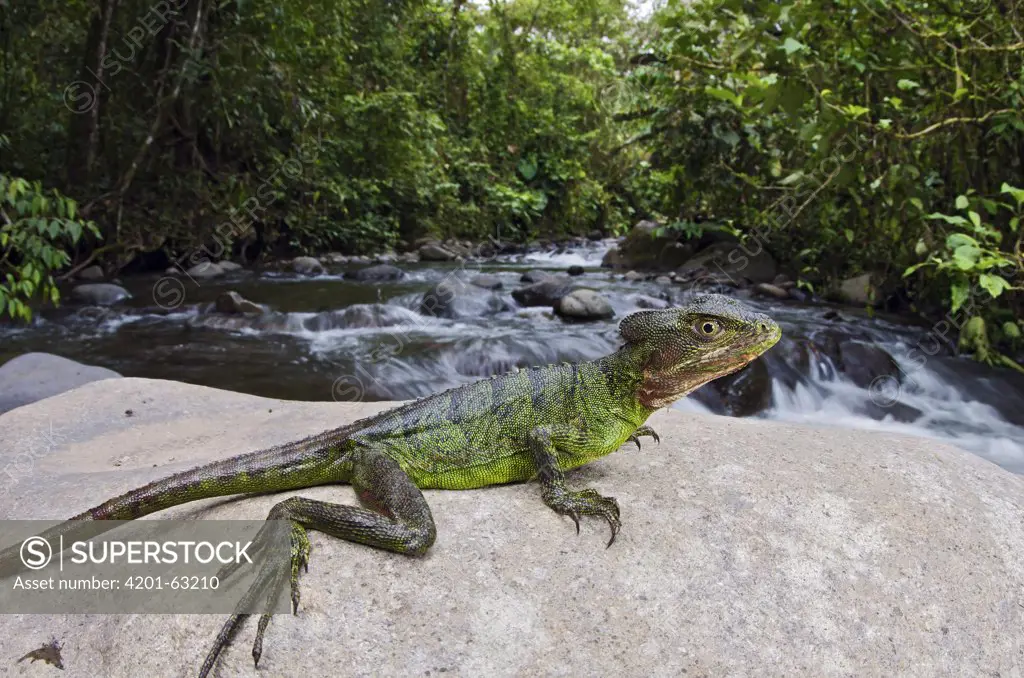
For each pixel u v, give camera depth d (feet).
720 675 8.28
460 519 10.09
